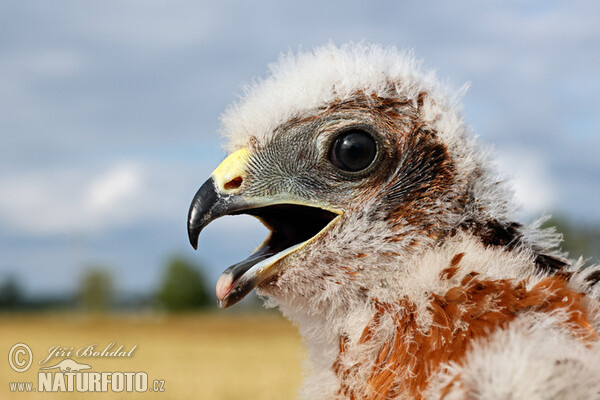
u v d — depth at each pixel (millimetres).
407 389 200
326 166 223
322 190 222
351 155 221
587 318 198
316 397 225
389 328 209
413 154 219
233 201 225
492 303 199
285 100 227
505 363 185
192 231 225
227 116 240
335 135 222
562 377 181
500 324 196
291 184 224
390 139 220
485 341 193
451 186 217
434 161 218
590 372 182
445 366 195
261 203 224
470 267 206
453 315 199
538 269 216
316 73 229
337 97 224
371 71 226
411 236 215
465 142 222
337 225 219
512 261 209
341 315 219
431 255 212
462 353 196
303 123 225
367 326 212
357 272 216
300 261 219
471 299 200
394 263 215
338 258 218
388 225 217
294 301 222
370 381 208
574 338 193
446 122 221
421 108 222
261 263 220
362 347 211
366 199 219
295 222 227
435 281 206
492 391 183
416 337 203
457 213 217
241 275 220
